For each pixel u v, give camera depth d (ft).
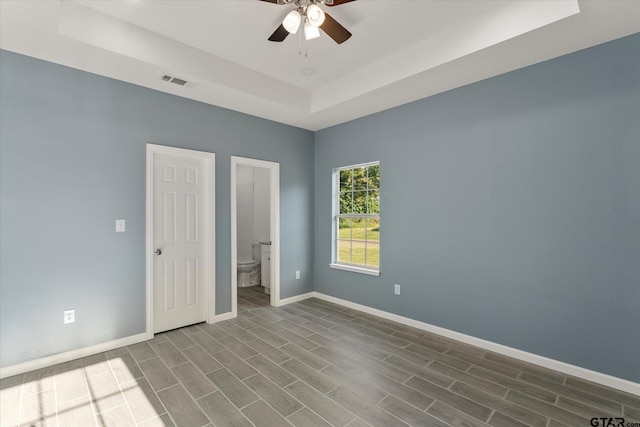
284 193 14.28
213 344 9.79
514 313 8.95
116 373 8.00
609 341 7.43
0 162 7.79
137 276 9.90
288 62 10.15
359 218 13.85
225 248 12.17
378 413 6.45
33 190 8.20
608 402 6.80
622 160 7.27
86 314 8.98
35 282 8.21
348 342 9.98
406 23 8.02
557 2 6.60
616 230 7.35
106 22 7.73
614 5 6.12
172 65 8.80
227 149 12.19
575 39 7.32
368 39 8.74
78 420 6.23
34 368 8.14
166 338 10.25
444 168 10.50
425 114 11.02
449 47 8.36
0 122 7.79
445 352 9.27
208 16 7.75
